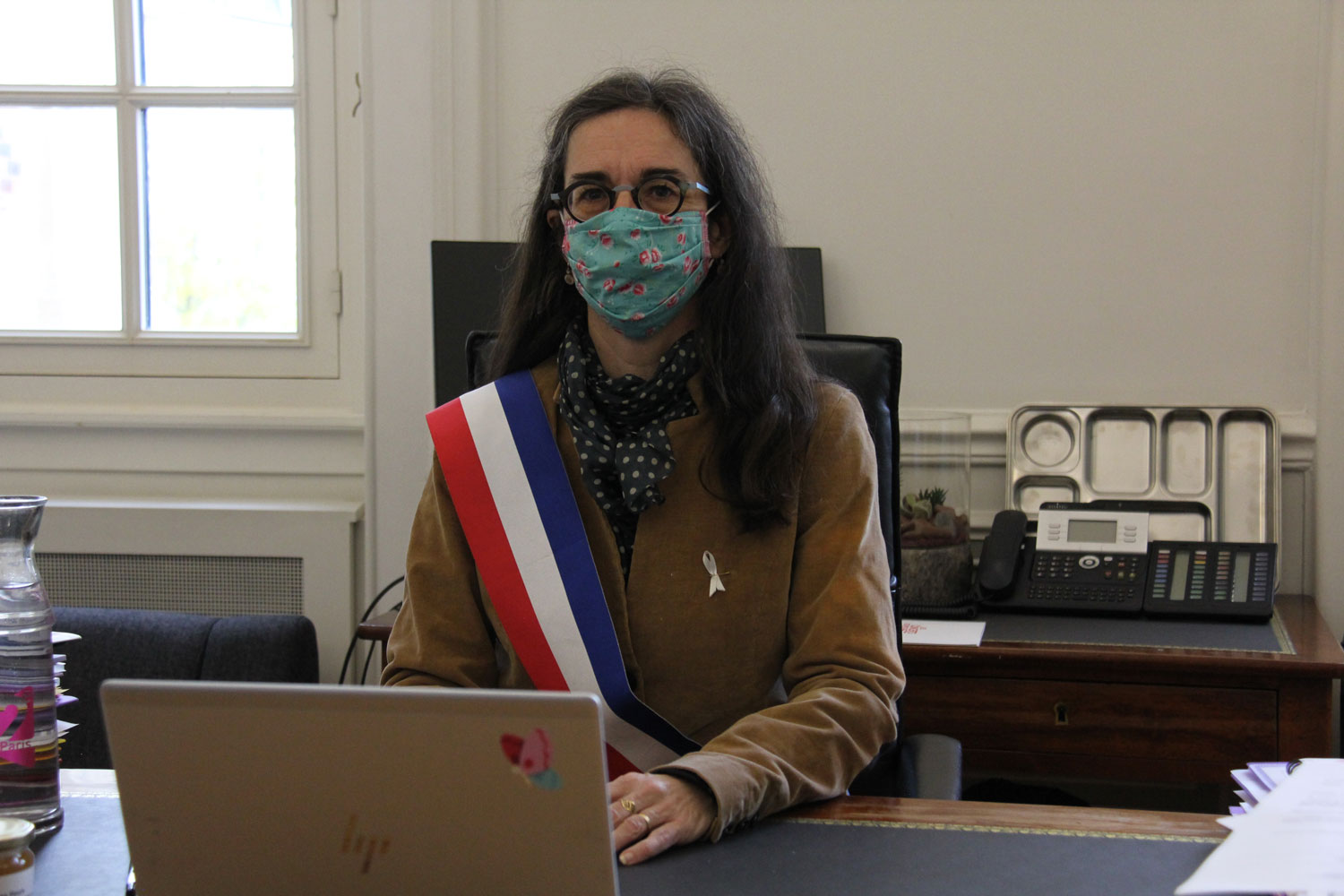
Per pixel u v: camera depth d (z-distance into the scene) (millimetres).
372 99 2109
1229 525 1874
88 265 2318
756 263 1208
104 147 2285
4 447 2270
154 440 2252
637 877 771
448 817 625
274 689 615
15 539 882
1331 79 1893
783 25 2061
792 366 1214
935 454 1754
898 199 2043
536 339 1300
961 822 879
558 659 1161
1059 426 1966
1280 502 1911
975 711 1577
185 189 2301
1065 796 1764
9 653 864
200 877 652
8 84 2277
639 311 1163
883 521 1343
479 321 1950
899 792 1170
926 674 1590
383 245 2111
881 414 1358
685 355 1192
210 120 2285
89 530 2139
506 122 2135
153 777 636
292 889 650
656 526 1171
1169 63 1958
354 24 2225
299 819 635
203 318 2324
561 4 2111
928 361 2049
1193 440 1911
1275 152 1930
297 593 2137
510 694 605
